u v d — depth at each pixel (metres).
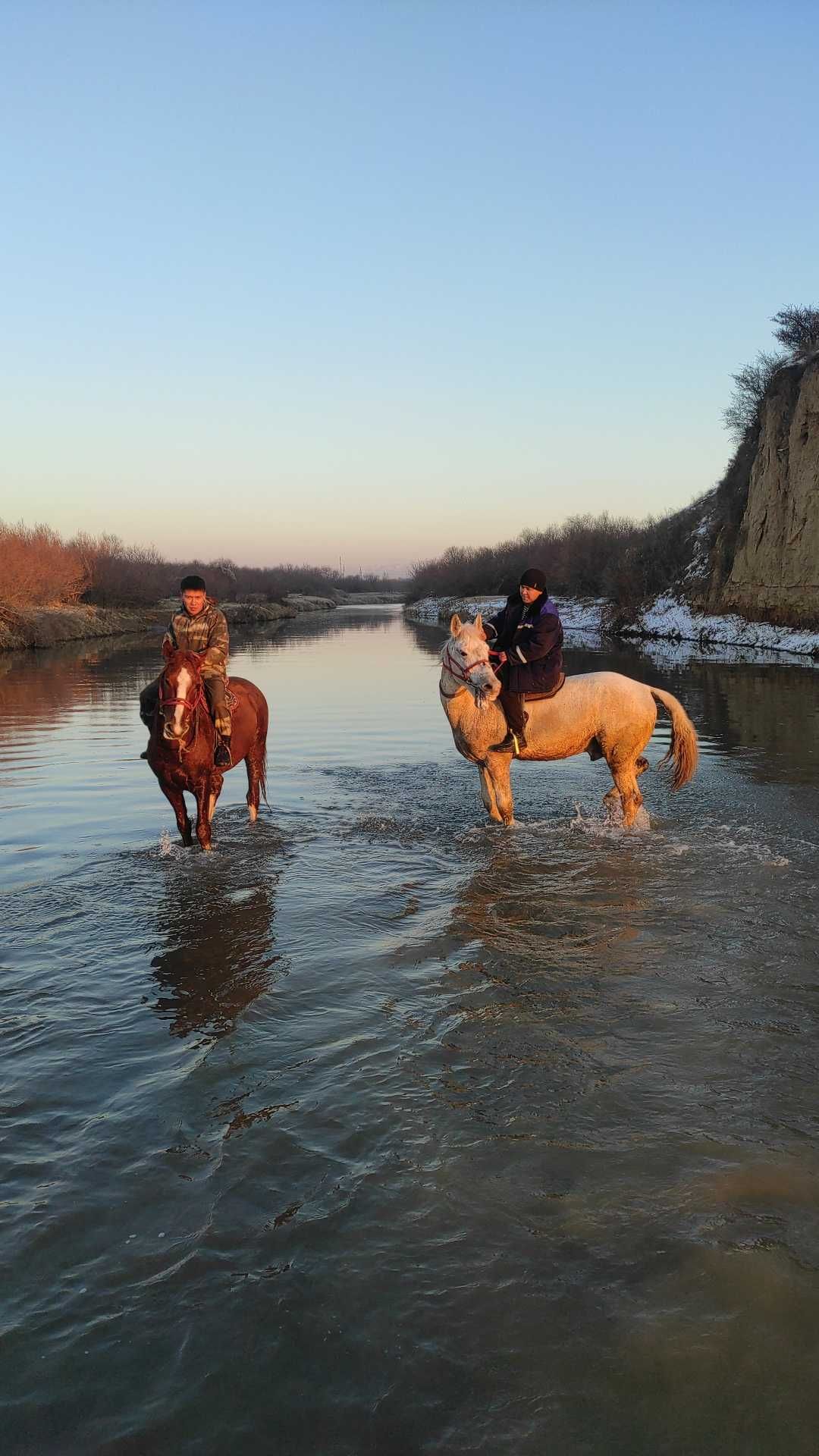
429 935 5.80
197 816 8.02
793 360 41.44
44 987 5.09
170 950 5.59
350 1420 2.39
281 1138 3.60
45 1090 4.00
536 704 8.30
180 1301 2.79
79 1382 2.51
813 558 34.38
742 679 22.22
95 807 9.43
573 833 8.23
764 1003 4.79
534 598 8.27
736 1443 2.30
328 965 5.36
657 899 6.41
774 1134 3.62
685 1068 4.14
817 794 9.68
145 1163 3.46
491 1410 2.41
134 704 18.70
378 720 16.05
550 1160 3.45
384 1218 3.14
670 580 50.06
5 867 7.30
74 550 64.56
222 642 7.86
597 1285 2.83
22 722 16.00
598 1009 4.74
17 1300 2.80
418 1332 2.66
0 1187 3.33
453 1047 4.35
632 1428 2.35
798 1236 3.03
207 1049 4.36
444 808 9.34
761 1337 2.62
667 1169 3.39
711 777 10.64
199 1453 2.30
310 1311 2.75
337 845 7.96
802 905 6.22
